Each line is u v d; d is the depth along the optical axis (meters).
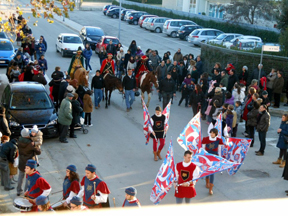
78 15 56.34
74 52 26.81
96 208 7.33
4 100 14.21
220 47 22.03
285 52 19.91
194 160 9.20
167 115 11.72
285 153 11.73
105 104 17.77
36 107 13.35
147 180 10.56
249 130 13.30
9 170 9.56
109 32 41.34
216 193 10.00
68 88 13.70
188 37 36.12
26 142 9.08
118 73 22.75
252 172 11.40
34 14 12.62
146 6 59.94
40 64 20.53
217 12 52.31
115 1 68.25
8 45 23.80
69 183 7.48
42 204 6.42
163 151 12.67
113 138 13.62
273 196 9.92
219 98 14.43
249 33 39.62
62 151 12.21
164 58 22.19
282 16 26.16
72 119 13.18
